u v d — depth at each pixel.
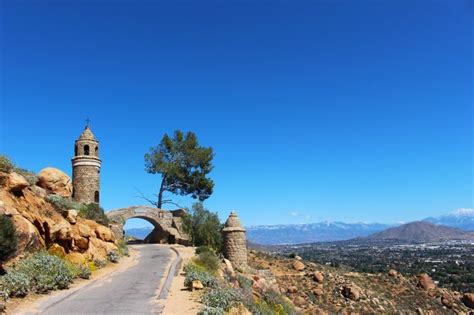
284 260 67.06
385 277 72.25
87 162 49.78
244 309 18.75
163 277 24.30
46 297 17.61
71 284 20.95
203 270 27.55
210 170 67.62
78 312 15.61
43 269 19.64
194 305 17.44
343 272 70.62
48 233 23.62
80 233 27.02
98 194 50.59
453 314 61.44
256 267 58.78
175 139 66.75
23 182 23.20
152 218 59.16
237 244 42.88
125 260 32.78
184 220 57.06
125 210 57.06
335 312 51.03
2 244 17.66
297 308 45.78
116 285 21.44
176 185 65.75
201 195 66.56
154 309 16.45
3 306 15.09
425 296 65.69
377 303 56.75
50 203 27.19
